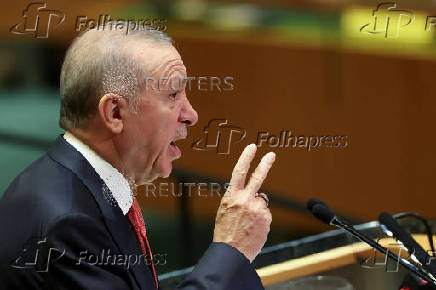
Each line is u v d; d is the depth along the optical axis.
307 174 14.76
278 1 15.60
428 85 13.55
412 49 13.93
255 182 3.98
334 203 14.70
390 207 14.34
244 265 3.83
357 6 14.80
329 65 14.33
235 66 14.95
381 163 14.32
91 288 3.55
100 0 16.73
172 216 12.64
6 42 21.55
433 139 13.74
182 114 3.98
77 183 3.76
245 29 15.55
